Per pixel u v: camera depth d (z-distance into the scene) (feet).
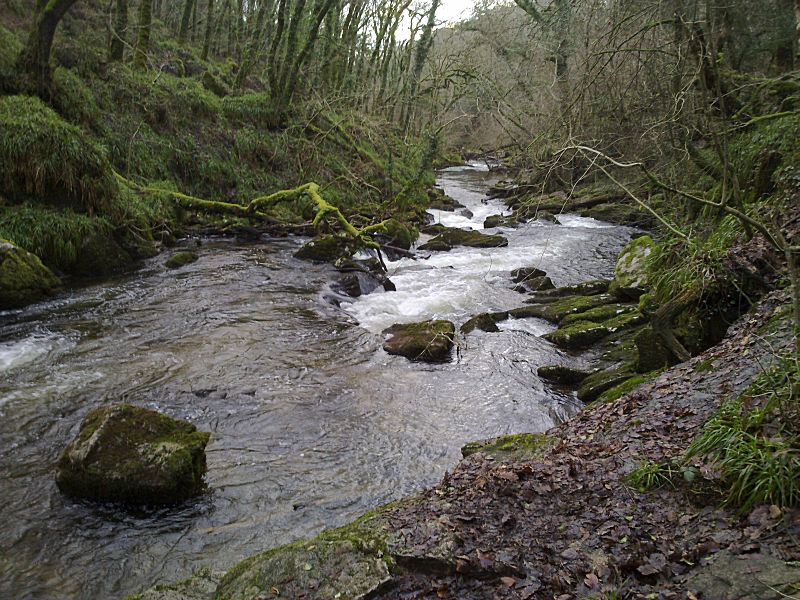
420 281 47.09
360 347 32.42
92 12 72.59
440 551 13.38
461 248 60.03
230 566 15.55
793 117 33.32
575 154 31.42
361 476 20.43
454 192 103.50
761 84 37.65
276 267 46.83
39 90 47.62
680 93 30.32
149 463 17.88
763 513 12.10
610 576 11.88
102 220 42.80
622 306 36.60
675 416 17.80
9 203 39.19
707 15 21.59
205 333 32.37
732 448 13.85
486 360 31.37
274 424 23.62
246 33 102.32
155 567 15.56
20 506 17.60
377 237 58.18
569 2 50.88
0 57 46.75
